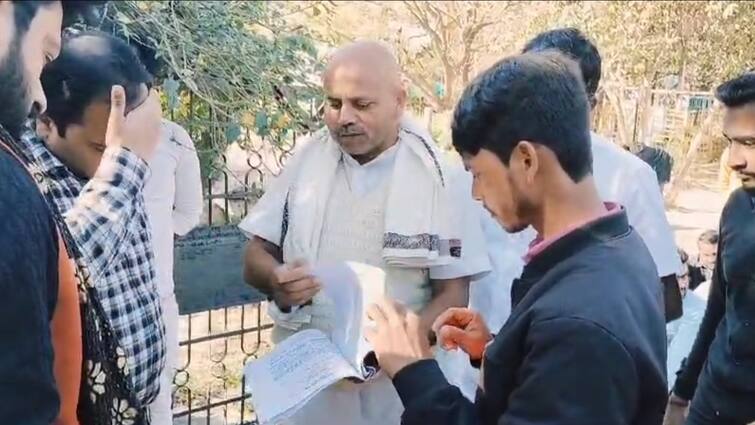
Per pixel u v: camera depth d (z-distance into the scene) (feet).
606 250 4.04
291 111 10.62
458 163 7.20
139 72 5.58
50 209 3.76
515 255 8.12
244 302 9.96
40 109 3.94
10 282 3.25
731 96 7.08
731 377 7.14
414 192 6.92
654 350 3.90
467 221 7.13
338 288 6.81
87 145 5.59
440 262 6.94
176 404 12.64
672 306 7.84
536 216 4.21
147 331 5.88
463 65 37.19
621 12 29.84
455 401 4.48
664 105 30.53
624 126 30.86
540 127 4.01
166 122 9.25
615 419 3.68
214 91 10.17
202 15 10.25
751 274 6.92
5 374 3.24
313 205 7.13
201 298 9.62
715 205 29.30
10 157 3.55
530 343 3.90
